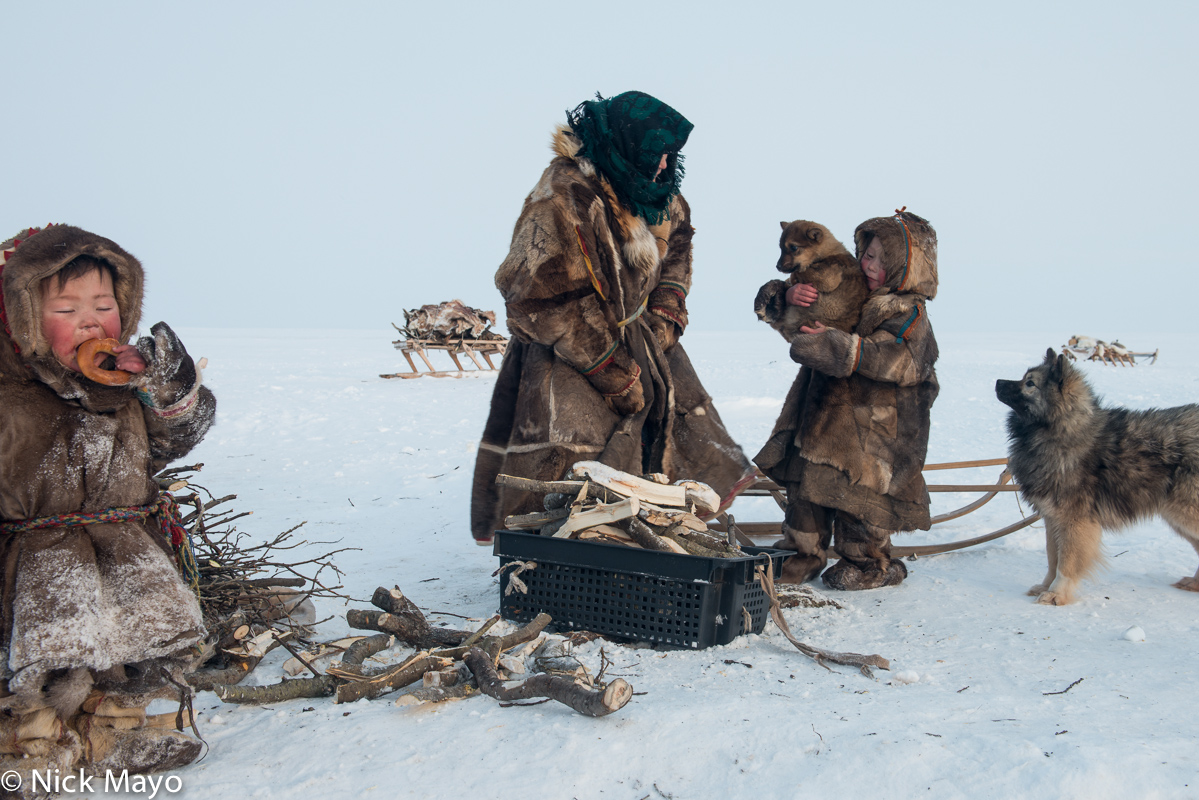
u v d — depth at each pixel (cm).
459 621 439
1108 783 245
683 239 492
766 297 548
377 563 589
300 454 1170
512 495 447
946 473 1012
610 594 400
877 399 512
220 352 4425
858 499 509
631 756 270
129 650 238
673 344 490
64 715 248
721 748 274
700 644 384
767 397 1934
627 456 438
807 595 473
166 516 273
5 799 234
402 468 1048
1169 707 313
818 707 310
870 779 253
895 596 501
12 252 235
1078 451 495
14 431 237
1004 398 517
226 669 344
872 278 520
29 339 234
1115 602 487
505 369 466
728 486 484
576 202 411
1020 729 287
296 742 286
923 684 344
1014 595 507
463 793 249
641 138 429
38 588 230
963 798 243
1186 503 495
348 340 7144
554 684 302
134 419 258
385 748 279
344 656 352
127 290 256
